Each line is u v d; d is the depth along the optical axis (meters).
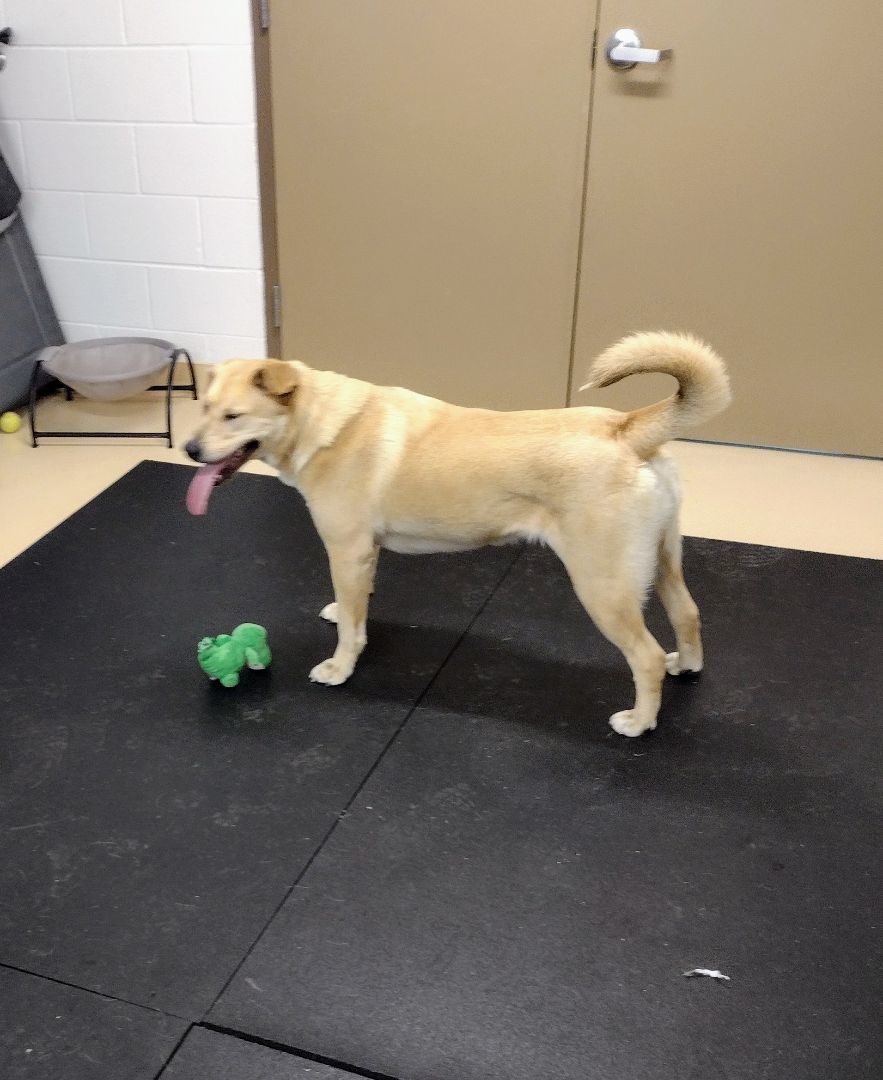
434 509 1.89
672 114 2.78
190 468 3.04
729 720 2.02
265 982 1.48
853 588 2.45
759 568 2.53
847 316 2.90
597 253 3.01
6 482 2.97
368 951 1.53
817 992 1.47
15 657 2.20
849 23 2.57
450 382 3.34
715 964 1.51
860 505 2.84
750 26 2.63
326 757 1.92
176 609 2.37
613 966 1.51
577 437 1.78
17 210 3.38
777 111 2.71
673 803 1.82
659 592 2.02
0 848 1.71
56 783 1.85
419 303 3.24
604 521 1.75
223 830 1.75
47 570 2.52
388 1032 1.41
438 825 1.77
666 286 3.01
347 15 2.90
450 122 2.96
